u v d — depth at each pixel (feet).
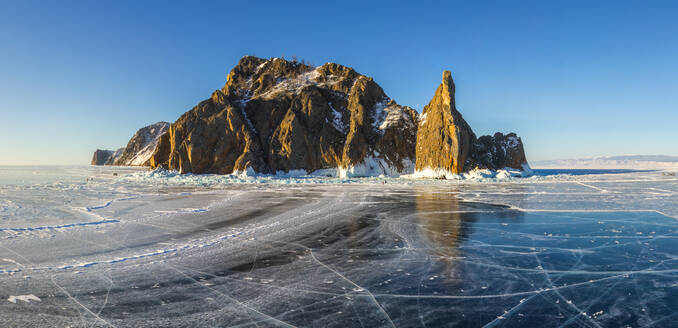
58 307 19.43
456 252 30.78
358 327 17.01
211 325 17.25
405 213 51.98
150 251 31.35
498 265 27.07
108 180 136.67
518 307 19.36
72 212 53.78
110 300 20.42
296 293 21.50
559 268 26.25
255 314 18.53
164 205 62.13
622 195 72.49
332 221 45.85
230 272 25.55
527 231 39.17
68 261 28.32
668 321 17.63
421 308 19.25
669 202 61.21
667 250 31.01
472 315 18.35
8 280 23.77
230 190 92.84
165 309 19.17
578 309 19.10
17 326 17.11
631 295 21.07
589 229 39.96
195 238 36.45
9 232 39.24
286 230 40.37
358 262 28.02
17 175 180.75
